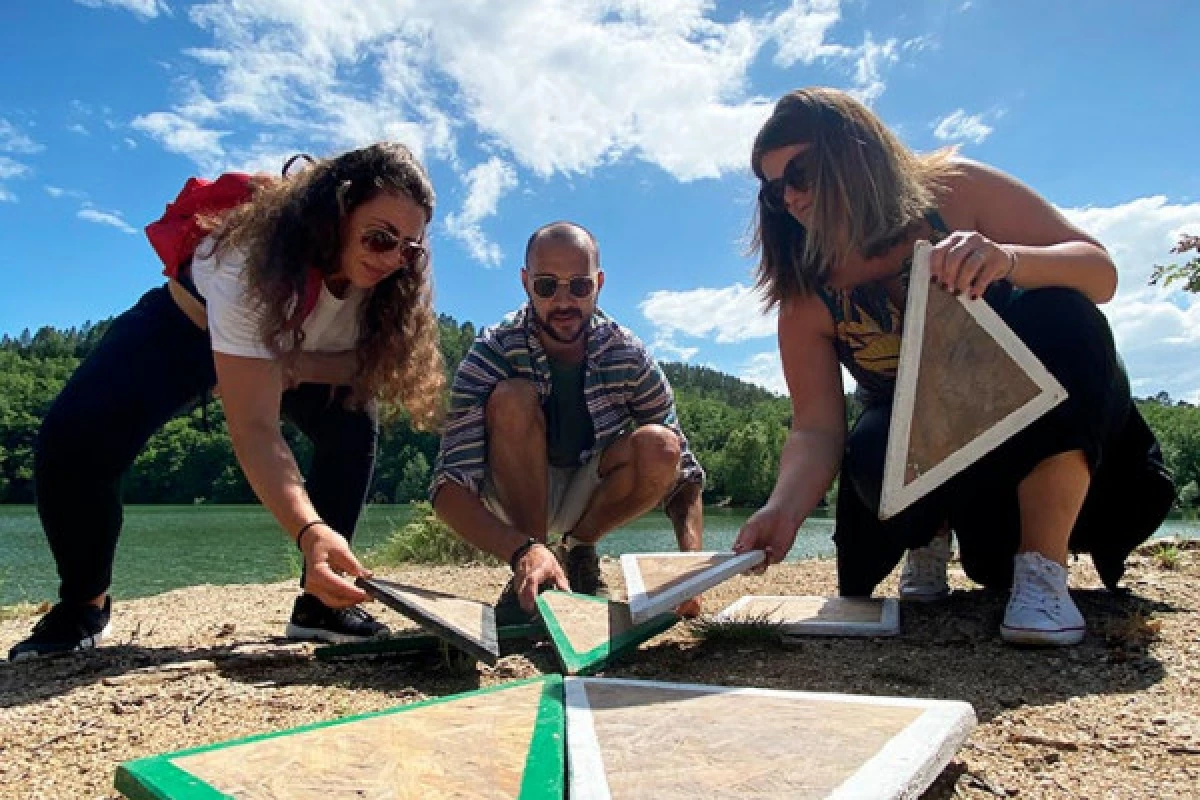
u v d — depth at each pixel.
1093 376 2.29
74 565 2.59
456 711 1.56
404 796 1.20
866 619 2.60
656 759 1.32
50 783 1.59
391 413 3.12
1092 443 2.28
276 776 1.25
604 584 3.45
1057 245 2.37
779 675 2.16
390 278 2.81
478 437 2.98
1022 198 2.49
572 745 1.39
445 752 1.36
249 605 3.84
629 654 2.41
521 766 1.31
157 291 2.72
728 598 3.47
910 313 2.20
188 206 2.63
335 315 2.78
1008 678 2.06
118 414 2.51
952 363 2.22
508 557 2.67
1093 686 1.98
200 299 2.56
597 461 3.37
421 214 2.57
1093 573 3.35
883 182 2.38
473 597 3.89
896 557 2.87
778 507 2.53
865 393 2.95
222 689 2.13
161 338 2.62
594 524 3.35
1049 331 2.33
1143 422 2.73
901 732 1.41
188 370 2.69
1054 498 2.35
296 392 2.87
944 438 2.21
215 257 2.46
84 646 2.62
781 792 1.19
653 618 2.48
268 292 2.34
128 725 1.88
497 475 3.07
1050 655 2.22
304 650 2.53
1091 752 1.60
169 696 2.07
